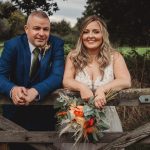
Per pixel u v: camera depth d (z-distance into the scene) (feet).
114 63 14.15
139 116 23.34
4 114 14.82
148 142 13.14
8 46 13.94
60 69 13.85
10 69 13.99
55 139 13.34
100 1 55.21
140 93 13.10
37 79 13.96
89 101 12.85
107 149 13.23
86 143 13.39
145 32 53.21
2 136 13.37
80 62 14.19
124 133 13.20
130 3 52.54
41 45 13.83
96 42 14.08
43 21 13.69
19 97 12.94
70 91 13.43
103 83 14.10
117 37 55.21
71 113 12.77
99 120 12.80
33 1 53.52
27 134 13.35
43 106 14.73
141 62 29.43
